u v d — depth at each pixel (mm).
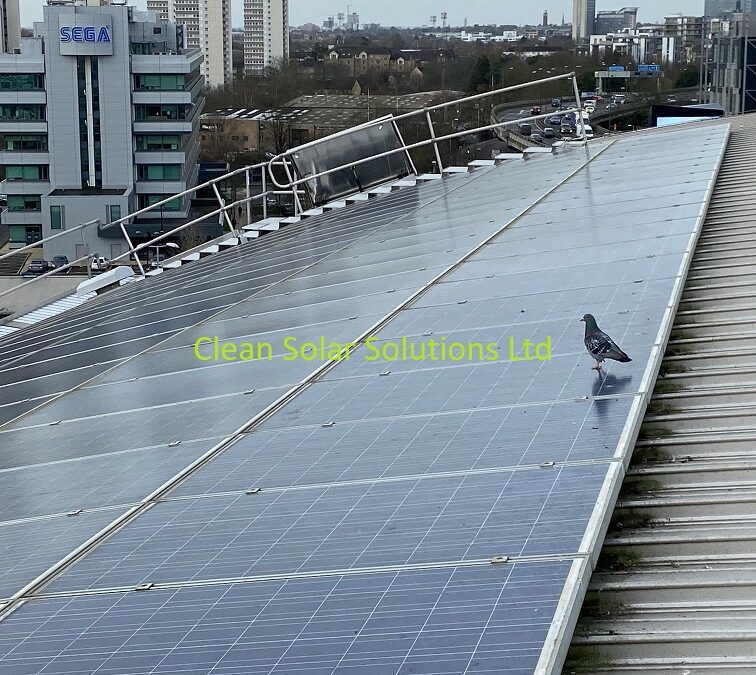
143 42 115000
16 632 8023
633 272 15922
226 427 12320
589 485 8625
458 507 8656
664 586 8375
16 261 105688
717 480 9984
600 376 11312
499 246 20734
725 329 13773
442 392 11906
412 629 6926
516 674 6258
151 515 9961
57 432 14188
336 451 10633
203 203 129000
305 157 37906
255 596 7820
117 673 7023
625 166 30953
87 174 111312
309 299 19547
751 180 24297
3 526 10711
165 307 23484
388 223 28688
